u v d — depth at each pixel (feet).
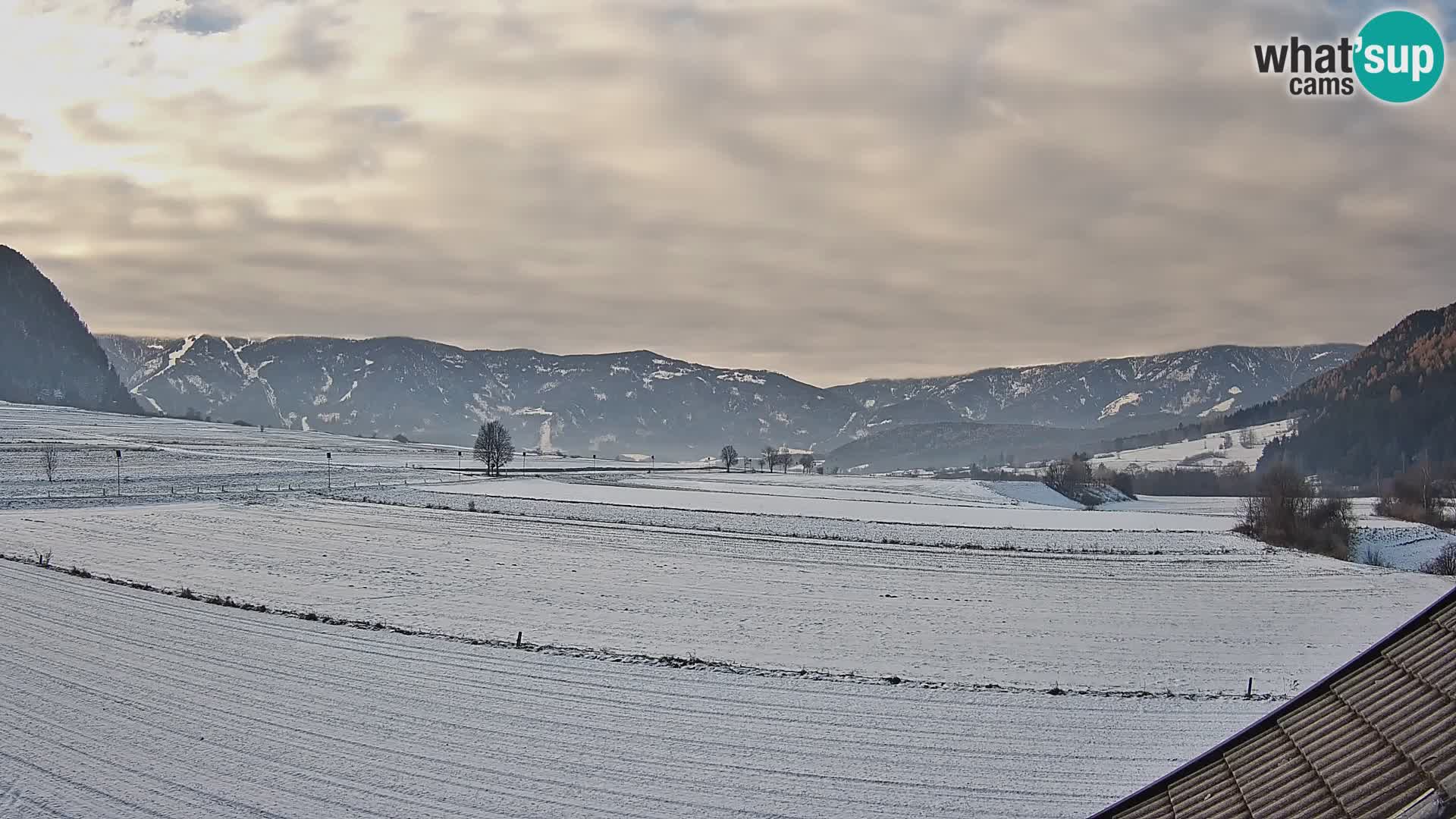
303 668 120.67
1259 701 114.01
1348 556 255.09
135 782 85.35
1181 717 108.06
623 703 109.60
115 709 104.32
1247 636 152.15
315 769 88.99
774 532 272.31
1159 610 171.94
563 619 156.76
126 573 187.11
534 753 93.97
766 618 160.86
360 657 126.52
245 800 82.02
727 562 218.59
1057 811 82.43
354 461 526.57
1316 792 32.42
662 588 186.50
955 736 100.48
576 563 213.25
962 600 179.42
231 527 256.93
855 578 201.05
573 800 83.61
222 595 169.37
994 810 82.79
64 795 82.33
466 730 99.96
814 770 90.89
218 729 98.89
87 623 141.79
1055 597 183.52
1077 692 117.29
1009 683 122.21
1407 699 33.17
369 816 79.61
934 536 272.10
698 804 83.41
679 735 99.66
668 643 140.97
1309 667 132.98
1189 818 36.42
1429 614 36.42
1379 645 37.09
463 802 82.74
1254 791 35.06
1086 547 255.09
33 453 443.32
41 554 203.10
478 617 156.25
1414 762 30.07
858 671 126.82
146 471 404.57
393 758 92.07
